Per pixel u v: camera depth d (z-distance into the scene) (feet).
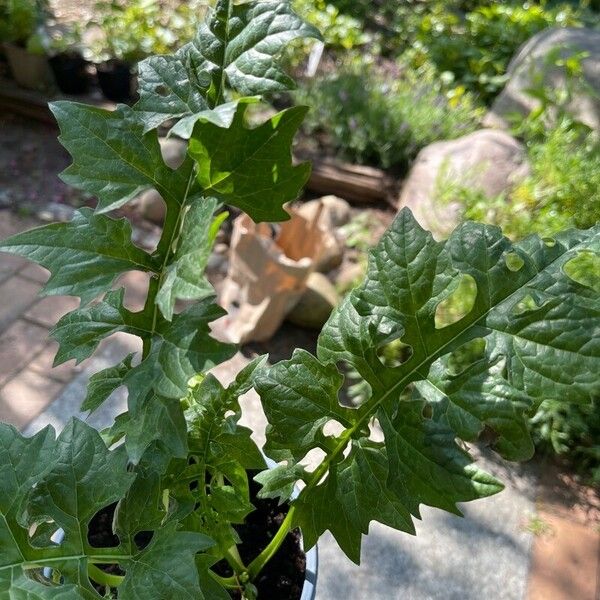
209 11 1.22
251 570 1.69
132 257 1.26
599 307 1.13
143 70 1.23
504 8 8.05
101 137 1.20
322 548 3.04
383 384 1.34
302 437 1.39
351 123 5.54
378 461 1.42
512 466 3.55
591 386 1.11
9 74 5.93
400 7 8.20
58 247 1.21
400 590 2.97
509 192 4.73
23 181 5.08
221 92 1.22
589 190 4.28
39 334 3.86
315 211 3.98
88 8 7.05
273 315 3.91
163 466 1.33
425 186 4.91
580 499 3.45
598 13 8.89
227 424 1.49
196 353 1.11
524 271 1.20
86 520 1.22
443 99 6.30
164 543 1.21
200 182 1.26
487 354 1.21
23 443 1.17
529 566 3.14
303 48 6.52
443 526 3.23
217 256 4.67
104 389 1.40
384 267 1.29
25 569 1.20
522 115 5.79
